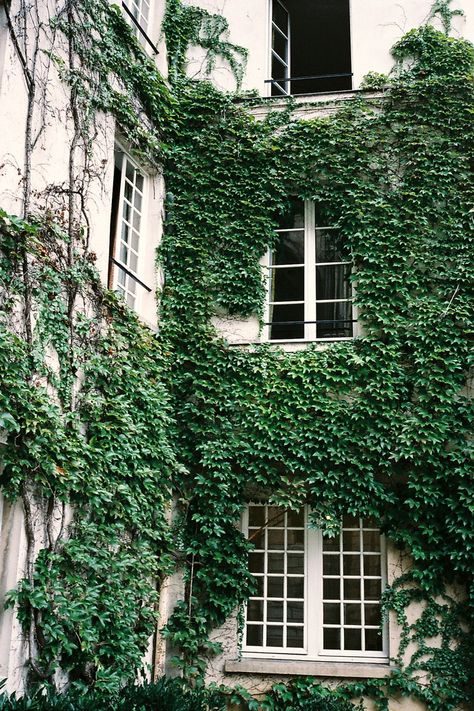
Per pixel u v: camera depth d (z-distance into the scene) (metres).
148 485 8.32
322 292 10.27
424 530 8.95
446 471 8.97
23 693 6.38
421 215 9.75
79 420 7.32
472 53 10.21
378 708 8.76
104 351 7.94
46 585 6.63
